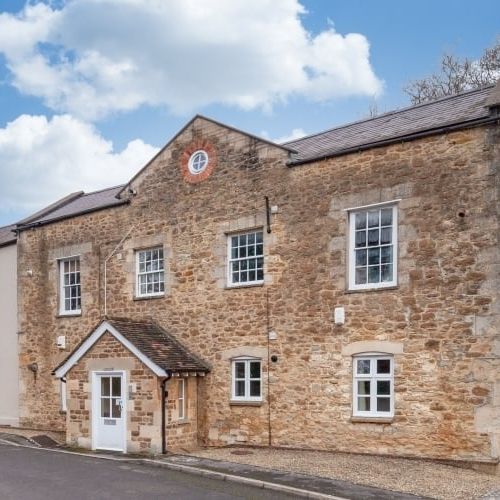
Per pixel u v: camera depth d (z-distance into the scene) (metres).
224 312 14.66
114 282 17.09
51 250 18.88
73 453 13.90
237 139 14.79
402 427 11.80
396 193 12.23
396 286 12.09
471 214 11.37
